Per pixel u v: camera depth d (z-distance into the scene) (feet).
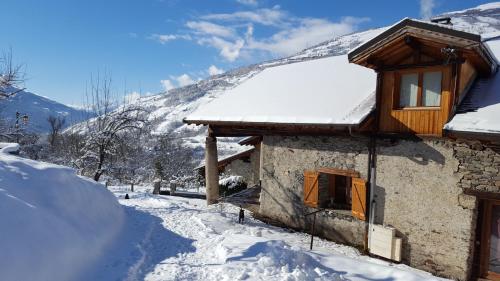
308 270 20.94
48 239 18.19
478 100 27.40
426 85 28.30
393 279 21.95
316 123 31.42
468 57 26.96
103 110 72.95
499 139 23.52
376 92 30.35
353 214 32.22
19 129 76.69
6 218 17.26
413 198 28.73
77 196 25.11
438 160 27.45
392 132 29.55
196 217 37.11
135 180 89.51
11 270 15.10
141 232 28.96
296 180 37.11
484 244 26.37
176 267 21.04
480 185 25.66
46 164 26.04
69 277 17.88
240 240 25.82
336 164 33.65
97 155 66.85
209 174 43.01
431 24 25.17
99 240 22.98
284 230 36.88
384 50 28.45
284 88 41.86
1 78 50.06
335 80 39.22
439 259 27.45
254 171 54.39
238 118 38.01
